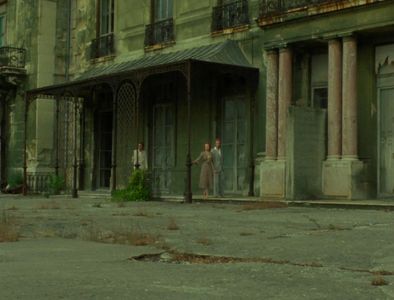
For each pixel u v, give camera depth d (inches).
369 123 651.5
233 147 797.2
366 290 211.9
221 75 815.7
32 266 261.1
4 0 1206.3
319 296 202.5
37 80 1089.4
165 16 906.7
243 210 564.4
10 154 1151.6
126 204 674.8
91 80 869.8
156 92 909.2
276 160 703.1
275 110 708.7
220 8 803.4
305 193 637.9
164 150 892.6
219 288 215.3
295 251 302.5
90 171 1030.4
